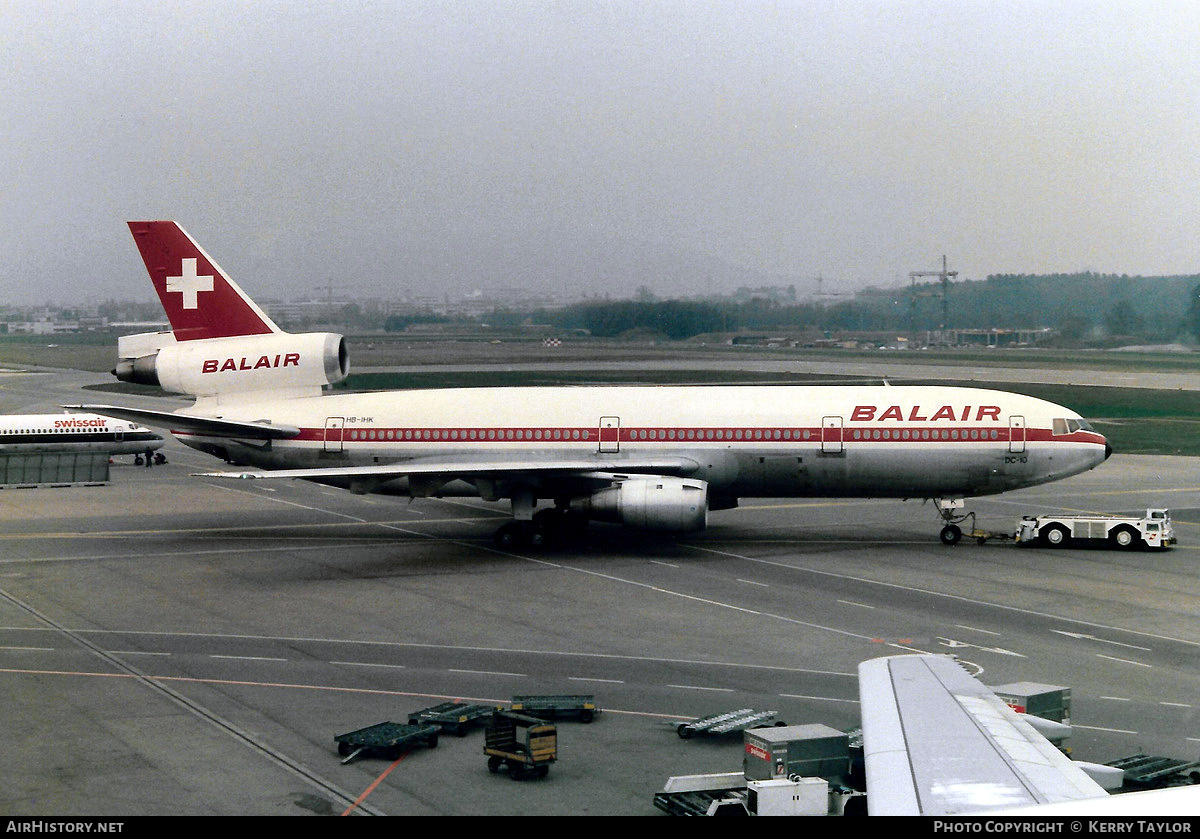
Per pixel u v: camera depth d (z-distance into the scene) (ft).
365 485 231.50
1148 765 109.40
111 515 283.59
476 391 250.37
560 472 227.20
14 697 134.62
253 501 309.83
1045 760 52.75
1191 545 239.30
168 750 116.88
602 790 106.32
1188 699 134.82
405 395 249.75
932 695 61.57
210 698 134.82
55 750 116.47
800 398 239.50
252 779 108.88
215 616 176.24
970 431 231.91
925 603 185.16
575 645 159.22
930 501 307.37
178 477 365.20
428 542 244.63
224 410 252.01
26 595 190.80
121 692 136.98
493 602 186.29
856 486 237.45
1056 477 232.12
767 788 95.25
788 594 192.03
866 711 59.31
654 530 222.48
